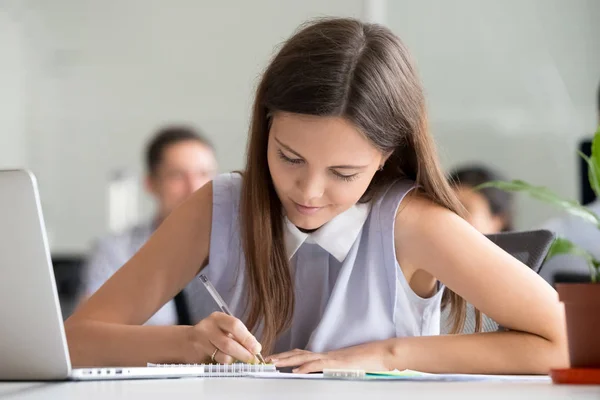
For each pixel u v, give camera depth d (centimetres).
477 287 181
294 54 170
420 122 184
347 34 172
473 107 485
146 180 431
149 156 418
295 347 195
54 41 502
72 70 502
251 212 189
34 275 128
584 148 319
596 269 172
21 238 127
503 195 400
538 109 481
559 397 102
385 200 191
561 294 129
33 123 500
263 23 502
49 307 129
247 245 190
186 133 418
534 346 176
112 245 409
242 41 502
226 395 105
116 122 500
